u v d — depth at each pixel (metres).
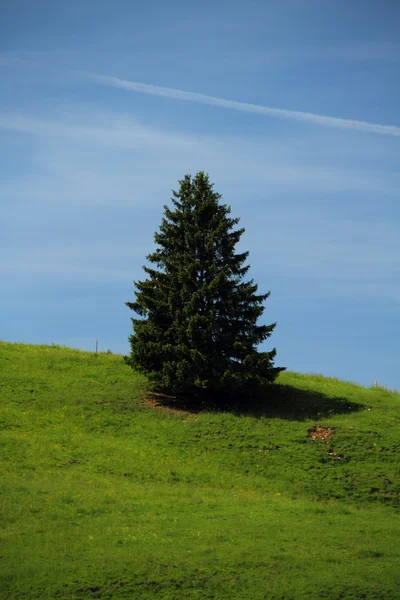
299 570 32.56
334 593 30.31
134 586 30.86
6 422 59.34
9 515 38.38
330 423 61.88
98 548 34.72
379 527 40.00
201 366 64.38
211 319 65.38
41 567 32.28
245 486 49.19
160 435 58.84
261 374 66.50
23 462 49.62
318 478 51.41
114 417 62.44
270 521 39.91
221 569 32.53
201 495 45.56
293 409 66.31
